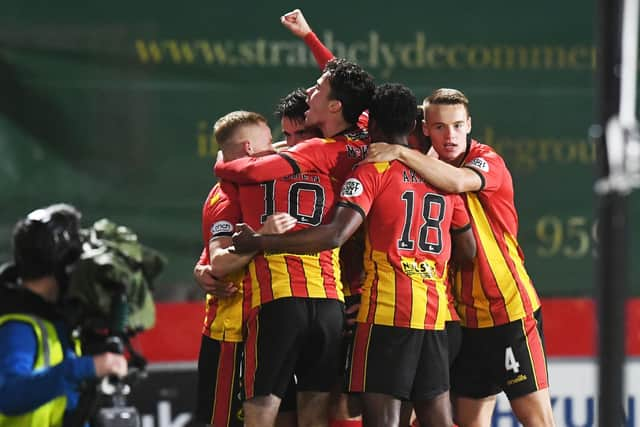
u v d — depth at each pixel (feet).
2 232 72.38
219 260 47.80
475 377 54.24
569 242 77.92
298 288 48.08
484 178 50.49
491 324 53.42
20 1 72.69
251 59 75.10
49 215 39.32
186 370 74.84
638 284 77.77
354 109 49.85
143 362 39.65
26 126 72.90
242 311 48.93
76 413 37.65
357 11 75.97
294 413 51.98
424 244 48.49
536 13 77.30
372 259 48.34
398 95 48.42
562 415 77.51
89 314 38.11
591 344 77.71
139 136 74.18
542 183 77.77
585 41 77.61
